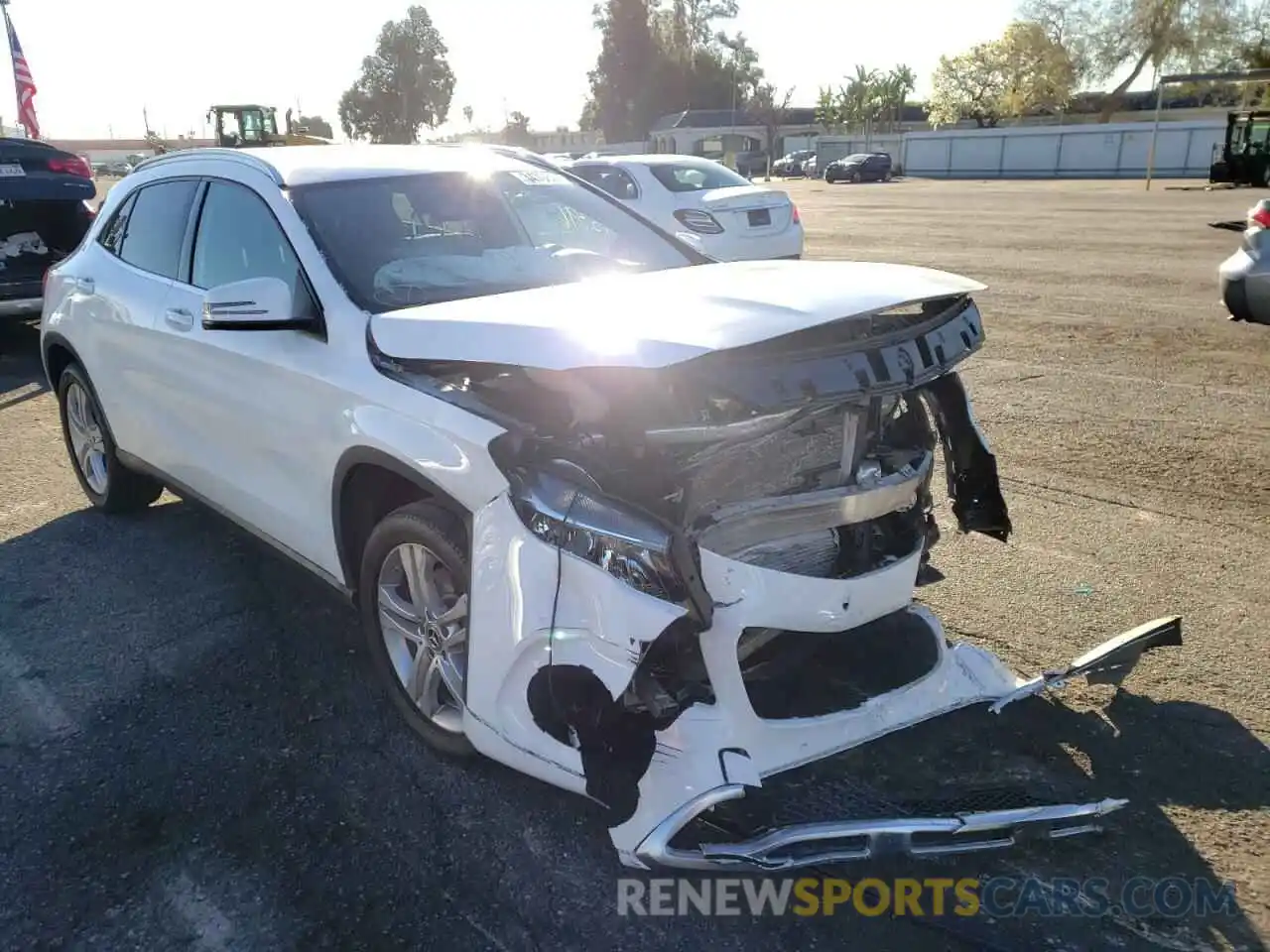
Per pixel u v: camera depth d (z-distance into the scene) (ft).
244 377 12.48
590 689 8.57
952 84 240.12
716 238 38.29
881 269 10.73
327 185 12.77
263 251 12.67
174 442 14.62
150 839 9.71
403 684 11.09
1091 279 40.88
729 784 8.17
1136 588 14.07
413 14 265.75
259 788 10.40
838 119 255.29
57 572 15.56
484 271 12.48
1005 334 30.50
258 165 13.28
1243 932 8.29
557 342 8.65
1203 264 44.55
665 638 8.02
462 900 8.86
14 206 30.81
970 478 11.84
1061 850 9.25
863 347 8.81
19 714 11.81
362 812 10.00
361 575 11.13
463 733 10.16
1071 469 18.78
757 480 9.34
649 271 13.52
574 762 8.84
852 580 9.41
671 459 8.57
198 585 15.05
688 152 264.11
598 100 296.30
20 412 25.25
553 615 8.59
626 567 8.17
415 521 10.10
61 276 17.35
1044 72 222.07
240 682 12.39
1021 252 50.52
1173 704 11.30
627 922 8.60
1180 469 18.60
